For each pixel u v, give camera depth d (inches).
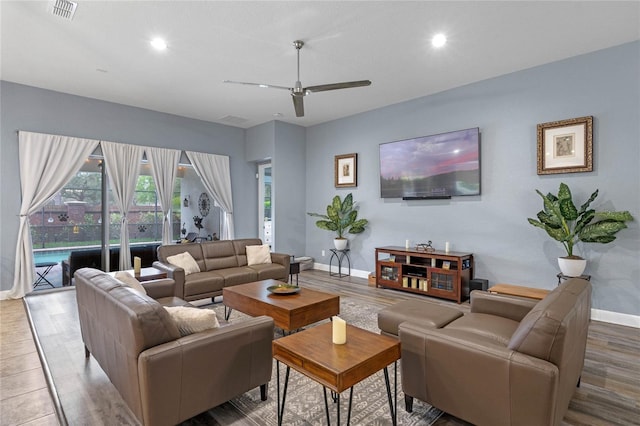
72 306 167.3
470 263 184.4
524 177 167.5
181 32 129.1
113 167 212.4
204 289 165.6
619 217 133.7
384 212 227.1
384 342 77.5
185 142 247.4
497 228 176.9
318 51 145.2
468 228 187.6
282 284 145.6
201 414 82.5
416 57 151.8
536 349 63.9
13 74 170.1
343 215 246.8
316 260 273.7
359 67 162.1
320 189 269.1
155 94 199.3
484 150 180.9
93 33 129.5
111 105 213.5
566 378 67.1
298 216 274.4
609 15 118.7
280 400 88.7
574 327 68.7
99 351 92.0
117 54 147.3
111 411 83.1
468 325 94.9
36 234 193.3
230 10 114.7
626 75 140.2
